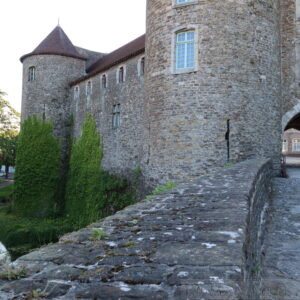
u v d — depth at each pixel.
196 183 5.01
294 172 15.02
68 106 25.14
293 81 13.78
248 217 2.97
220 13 11.37
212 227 2.58
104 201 19.08
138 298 1.53
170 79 11.95
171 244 2.23
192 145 11.41
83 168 21.41
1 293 1.59
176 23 11.88
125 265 1.89
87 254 2.09
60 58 25.00
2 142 34.53
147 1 13.51
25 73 26.00
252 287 2.61
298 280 3.85
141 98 17.25
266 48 12.10
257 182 5.74
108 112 20.19
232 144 11.30
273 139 12.45
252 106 11.67
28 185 23.52
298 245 5.15
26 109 25.39
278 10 13.12
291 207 7.73
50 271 1.83
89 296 1.55
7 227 20.08
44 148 24.09
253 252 3.40
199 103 11.38
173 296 1.53
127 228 2.72
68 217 21.80
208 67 11.34
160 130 12.22
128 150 18.11
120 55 21.47
